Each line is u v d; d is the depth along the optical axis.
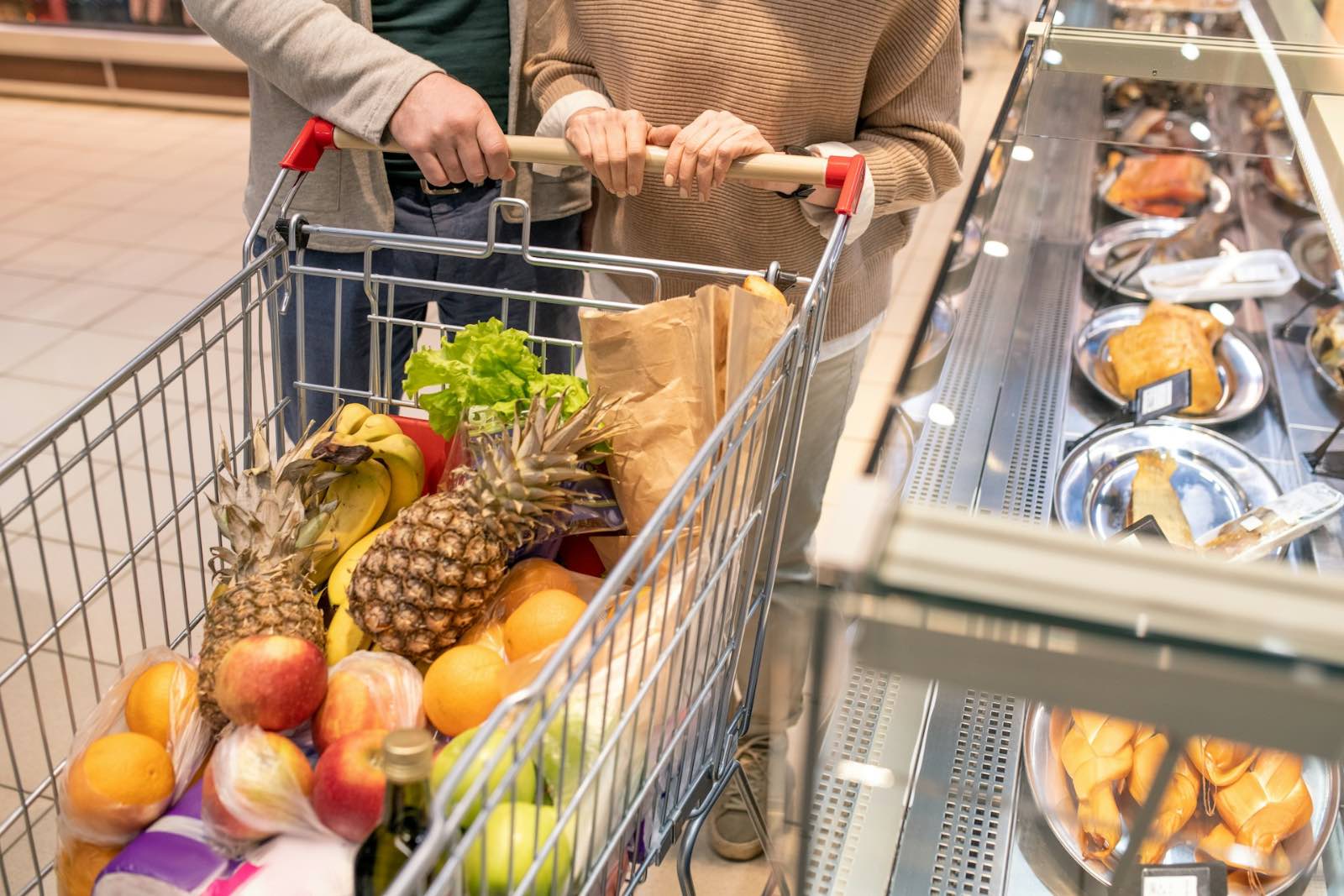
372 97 1.51
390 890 0.73
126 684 1.20
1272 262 1.62
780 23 1.59
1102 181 1.83
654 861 1.22
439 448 1.48
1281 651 0.56
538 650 1.14
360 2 1.75
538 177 1.97
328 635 1.25
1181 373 1.44
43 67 5.89
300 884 1.00
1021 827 1.06
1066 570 0.62
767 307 1.19
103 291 3.88
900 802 1.01
